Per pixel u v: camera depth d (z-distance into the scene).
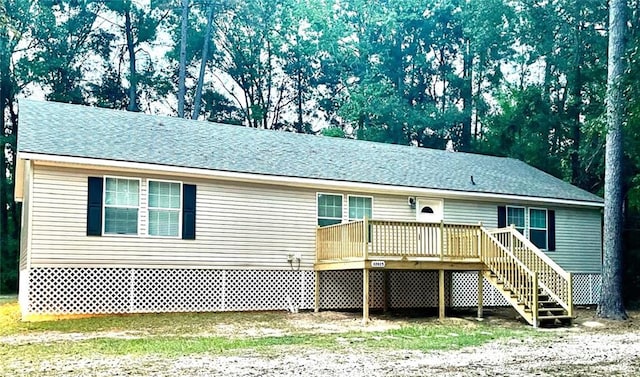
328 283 17.64
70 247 14.20
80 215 14.33
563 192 21.73
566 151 29.53
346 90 40.28
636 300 24.14
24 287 15.77
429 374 8.30
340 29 40.06
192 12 38.28
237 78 39.91
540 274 15.89
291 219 17.03
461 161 23.05
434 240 15.68
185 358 9.48
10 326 13.02
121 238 14.79
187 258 15.55
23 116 15.92
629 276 25.28
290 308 16.75
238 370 8.48
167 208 15.41
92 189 14.48
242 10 38.00
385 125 36.31
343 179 17.44
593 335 13.32
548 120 29.70
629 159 24.91
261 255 16.52
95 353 9.88
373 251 14.92
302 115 41.59
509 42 33.81
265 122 40.09
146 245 15.08
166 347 10.55
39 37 33.44
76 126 16.08
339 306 17.77
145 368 8.59
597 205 21.73
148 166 14.80
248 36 39.41
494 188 20.17
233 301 16.16
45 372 8.27
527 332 13.75
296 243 17.05
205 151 16.78
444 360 9.57
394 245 15.14
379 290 18.41
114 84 37.06
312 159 18.64
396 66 39.38
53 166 14.09
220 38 39.16
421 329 13.81
